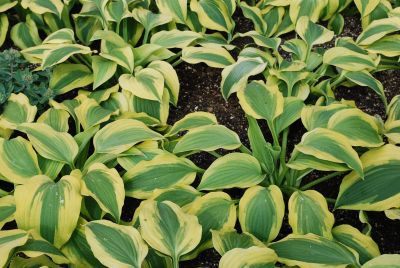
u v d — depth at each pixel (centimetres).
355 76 185
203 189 162
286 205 171
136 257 145
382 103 190
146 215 150
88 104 179
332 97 183
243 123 188
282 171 168
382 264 140
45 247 147
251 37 209
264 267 142
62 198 152
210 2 204
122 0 198
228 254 143
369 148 170
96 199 155
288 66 185
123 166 167
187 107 192
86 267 151
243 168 164
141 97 179
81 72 192
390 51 193
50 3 201
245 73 183
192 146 167
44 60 183
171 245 147
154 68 188
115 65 187
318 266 145
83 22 205
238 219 166
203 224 157
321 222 155
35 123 169
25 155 165
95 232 147
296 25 197
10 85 182
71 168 166
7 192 167
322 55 195
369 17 205
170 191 162
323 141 161
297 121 186
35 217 151
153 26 198
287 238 151
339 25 208
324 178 170
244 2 210
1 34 203
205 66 202
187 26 207
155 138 170
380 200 157
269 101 173
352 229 156
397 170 159
